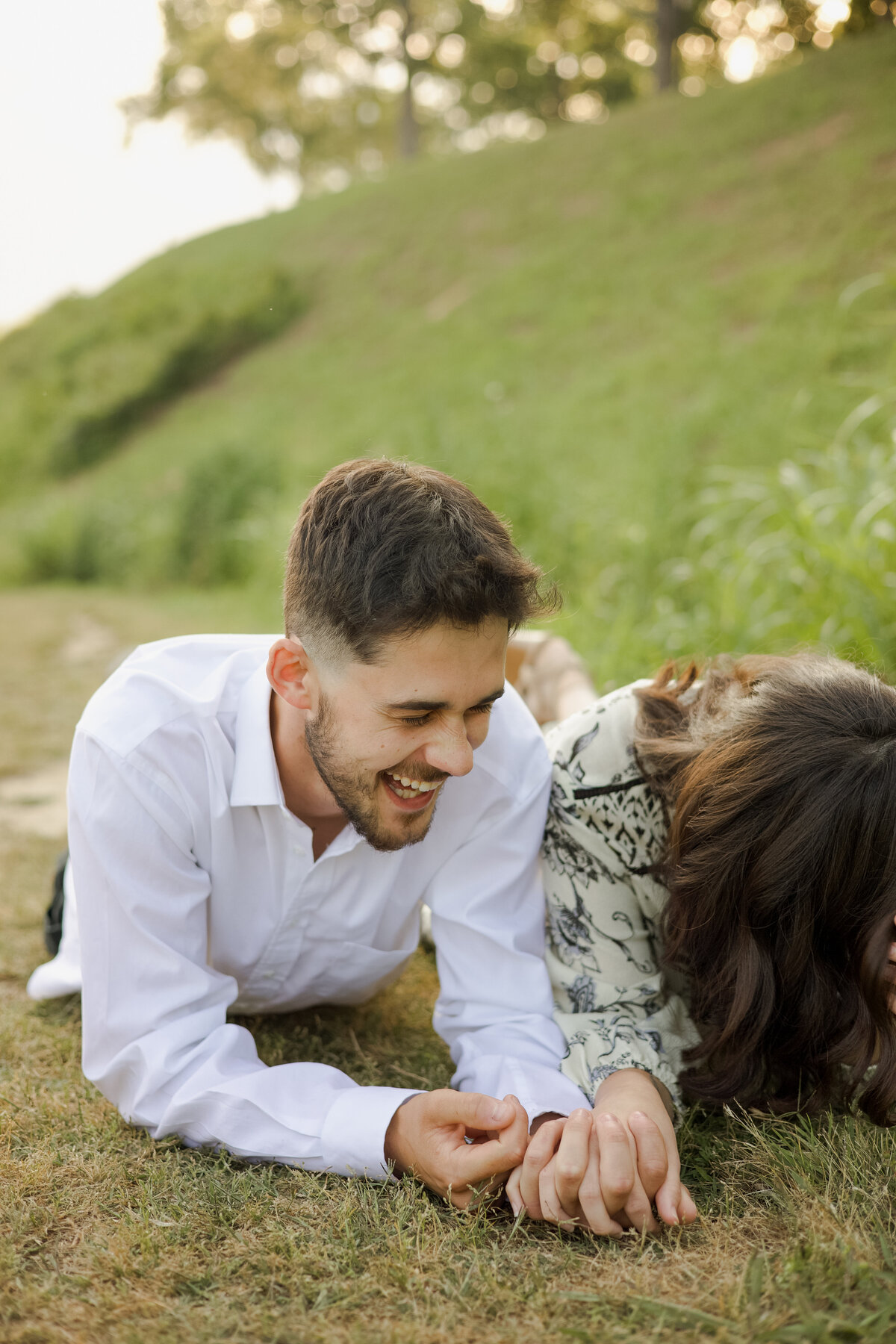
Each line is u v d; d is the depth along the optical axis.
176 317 14.04
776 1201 1.05
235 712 1.21
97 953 1.17
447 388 8.82
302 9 20.83
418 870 1.29
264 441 8.92
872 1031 1.09
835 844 1.05
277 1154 1.13
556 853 1.27
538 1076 1.15
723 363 6.84
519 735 1.29
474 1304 0.91
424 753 1.02
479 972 1.28
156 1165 1.13
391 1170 1.09
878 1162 1.08
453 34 20.95
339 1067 1.40
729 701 1.20
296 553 1.04
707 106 11.31
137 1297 0.93
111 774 1.16
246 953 1.33
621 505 4.78
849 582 2.68
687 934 1.16
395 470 1.02
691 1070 1.20
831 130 9.34
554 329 8.98
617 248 9.84
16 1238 1.01
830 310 6.74
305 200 16.30
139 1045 1.16
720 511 4.13
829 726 1.08
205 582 8.12
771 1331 0.85
